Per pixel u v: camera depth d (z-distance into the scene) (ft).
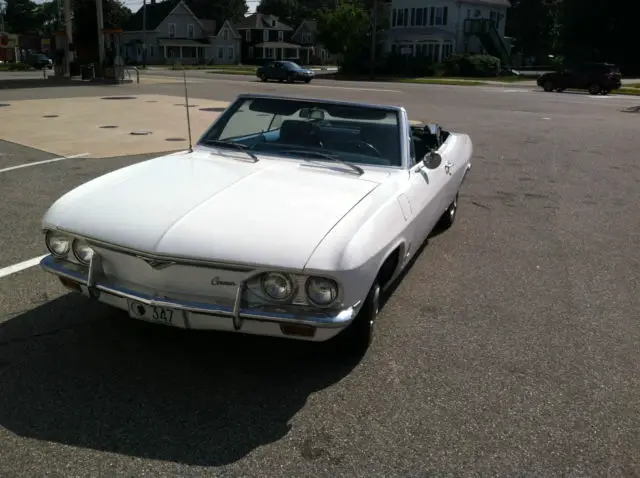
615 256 19.52
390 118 14.58
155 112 55.52
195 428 9.66
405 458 9.18
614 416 10.52
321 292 9.75
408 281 16.66
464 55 160.76
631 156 39.40
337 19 171.63
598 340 13.42
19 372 11.04
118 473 8.57
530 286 16.61
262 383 11.04
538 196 27.73
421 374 11.62
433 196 14.82
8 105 58.70
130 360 11.62
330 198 11.71
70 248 11.05
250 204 11.14
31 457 8.83
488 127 52.44
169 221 10.48
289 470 8.79
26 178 26.94
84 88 84.28
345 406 10.44
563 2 174.50
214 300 10.11
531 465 9.16
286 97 15.20
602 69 107.24
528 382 11.51
